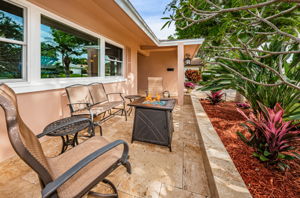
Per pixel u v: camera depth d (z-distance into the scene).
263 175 1.16
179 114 3.94
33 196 1.27
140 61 7.80
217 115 2.74
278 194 0.98
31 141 0.80
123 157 1.13
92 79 3.41
